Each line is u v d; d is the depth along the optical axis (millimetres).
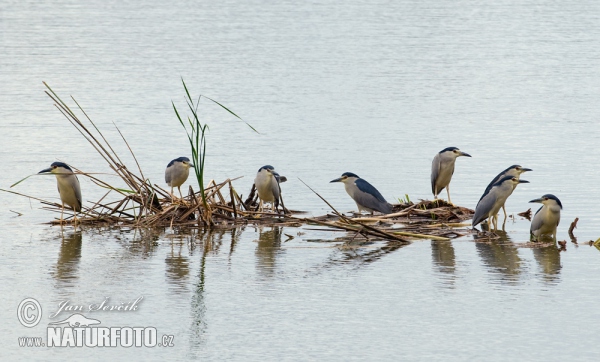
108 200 20422
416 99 34562
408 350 12000
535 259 16062
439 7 65500
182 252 16469
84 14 61125
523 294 14133
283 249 16734
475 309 13484
